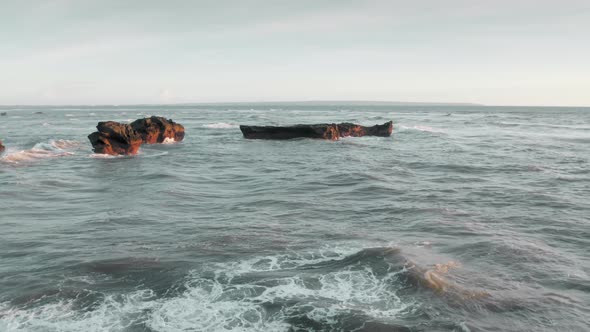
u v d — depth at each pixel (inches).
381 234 524.4
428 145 1697.8
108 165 1109.1
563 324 309.9
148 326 304.0
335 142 1808.6
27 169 1011.9
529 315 321.7
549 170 1055.0
